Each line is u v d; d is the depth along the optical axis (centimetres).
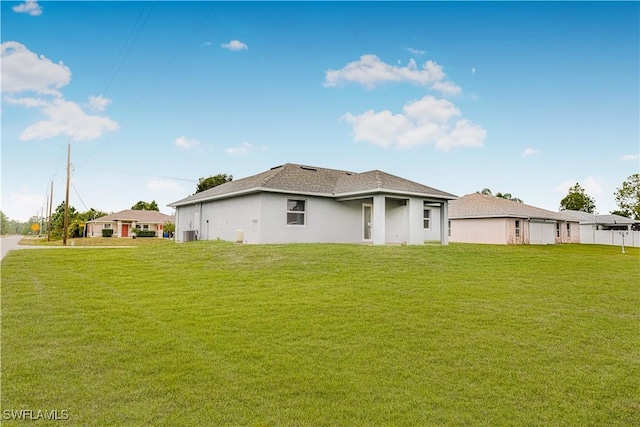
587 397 397
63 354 483
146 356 481
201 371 438
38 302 764
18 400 363
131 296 820
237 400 372
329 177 2166
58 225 5284
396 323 634
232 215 2014
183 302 764
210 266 1187
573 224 3950
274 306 732
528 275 1161
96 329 588
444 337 573
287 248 1480
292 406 363
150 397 374
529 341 564
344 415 349
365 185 1823
